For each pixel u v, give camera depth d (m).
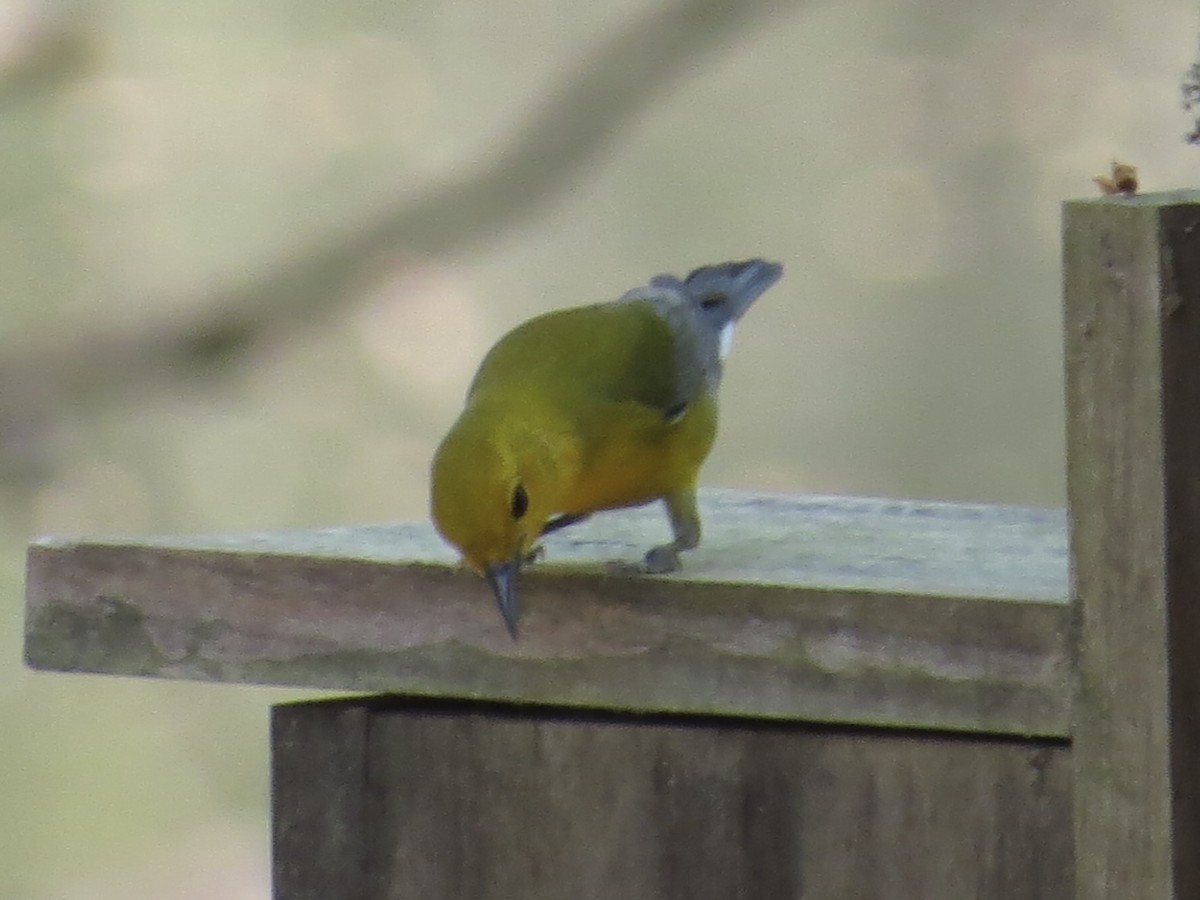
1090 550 5.77
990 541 7.18
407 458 15.12
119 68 15.95
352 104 16.42
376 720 6.68
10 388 14.45
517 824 6.57
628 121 15.59
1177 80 17.47
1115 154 17.38
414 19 17.09
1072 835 5.97
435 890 6.66
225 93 16.27
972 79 17.84
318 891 6.76
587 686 6.38
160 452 14.65
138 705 14.73
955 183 17.80
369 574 6.56
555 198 15.59
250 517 14.90
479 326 15.73
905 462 16.83
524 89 16.62
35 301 15.04
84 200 15.48
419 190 15.26
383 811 6.70
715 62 16.19
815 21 17.92
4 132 15.43
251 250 15.37
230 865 13.91
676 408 7.04
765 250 17.70
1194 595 5.69
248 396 14.98
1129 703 5.75
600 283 16.88
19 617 14.55
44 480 14.37
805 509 8.12
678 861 6.42
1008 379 17.36
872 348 17.53
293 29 16.81
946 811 6.12
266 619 6.67
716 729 6.35
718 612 6.20
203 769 14.48
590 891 6.52
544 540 7.55
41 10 15.47
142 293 15.12
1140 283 5.62
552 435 6.62
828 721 6.21
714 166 17.94
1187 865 5.74
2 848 14.09
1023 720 5.89
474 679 6.49
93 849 14.11
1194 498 5.67
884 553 6.91
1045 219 17.45
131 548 6.79
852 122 17.75
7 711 14.59
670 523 7.57
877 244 17.66
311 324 15.02
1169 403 5.62
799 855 6.29
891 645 6.02
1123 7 17.88
